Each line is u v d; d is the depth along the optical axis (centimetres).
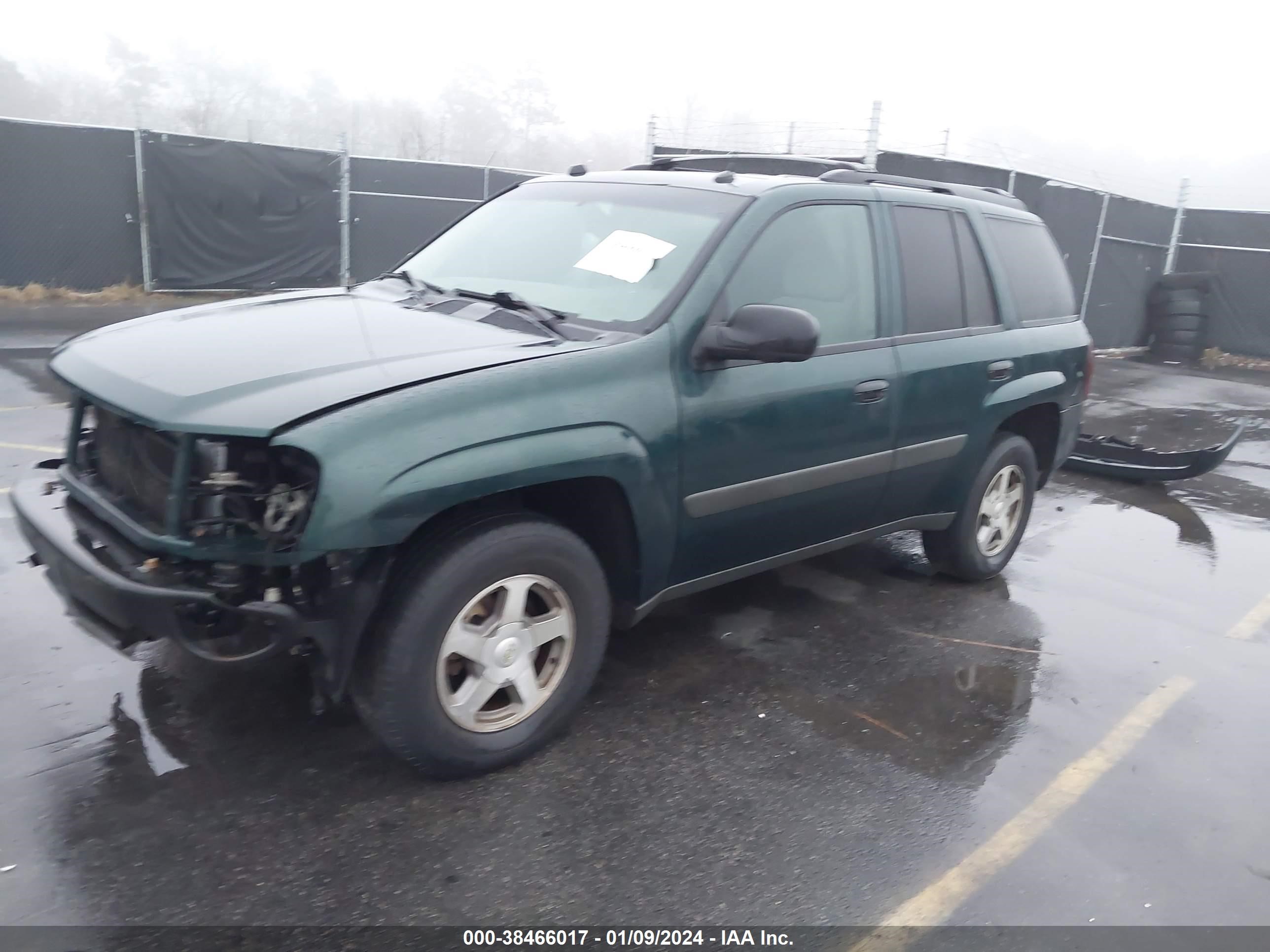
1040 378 532
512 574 321
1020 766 370
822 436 407
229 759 333
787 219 406
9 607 423
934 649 463
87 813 301
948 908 292
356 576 291
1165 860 322
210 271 1484
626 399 339
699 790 338
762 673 426
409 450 288
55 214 1348
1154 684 445
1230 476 870
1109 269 1568
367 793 321
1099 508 737
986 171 1308
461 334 348
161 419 283
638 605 370
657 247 388
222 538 286
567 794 330
